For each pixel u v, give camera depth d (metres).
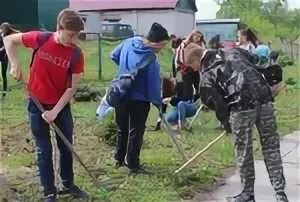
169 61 9.05
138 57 5.61
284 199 4.66
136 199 5.14
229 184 5.63
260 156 6.27
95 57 13.57
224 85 4.55
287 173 6.03
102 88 11.38
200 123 8.70
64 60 4.58
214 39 5.70
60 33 4.54
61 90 4.68
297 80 13.16
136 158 5.91
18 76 4.72
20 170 6.06
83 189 5.36
